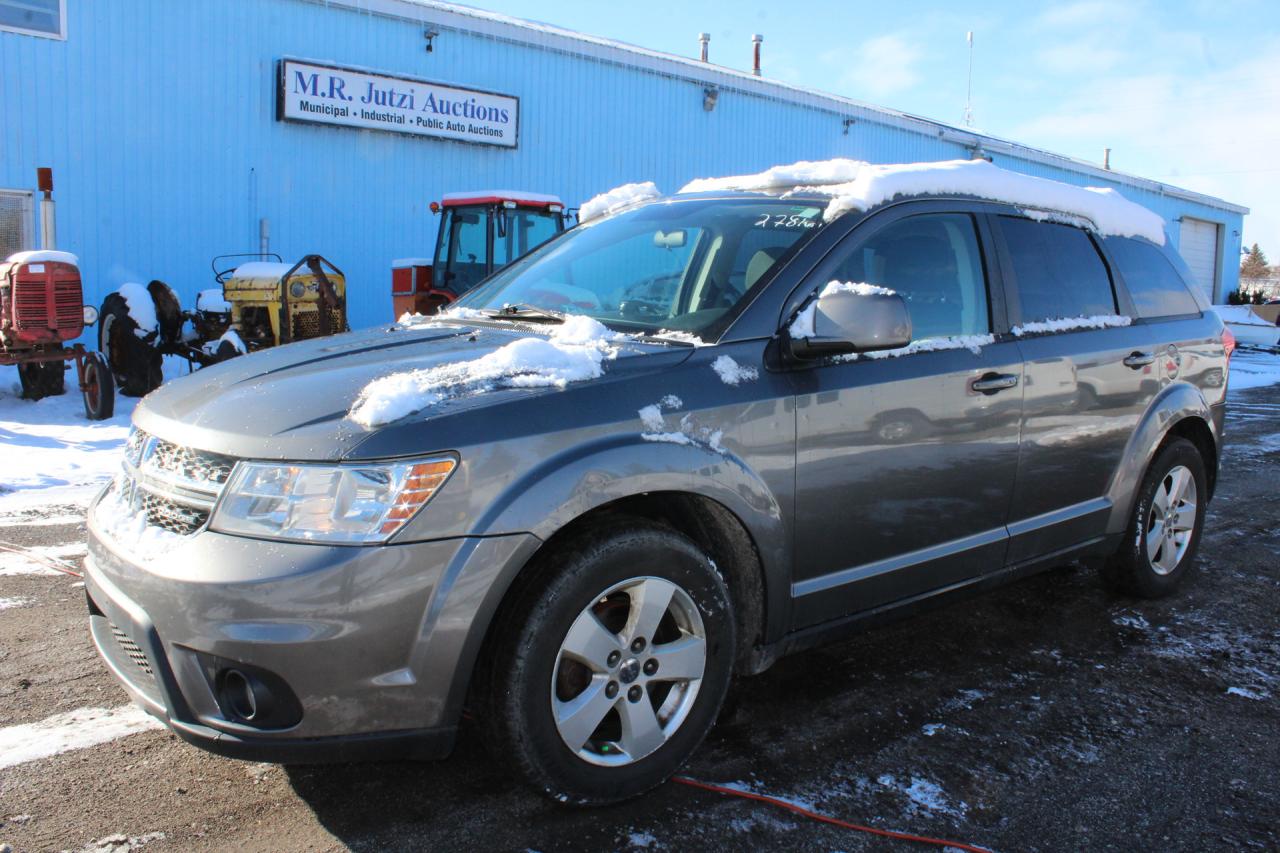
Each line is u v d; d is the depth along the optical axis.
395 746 2.36
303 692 2.25
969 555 3.54
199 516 2.39
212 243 15.48
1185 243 38.12
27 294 9.34
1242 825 2.68
